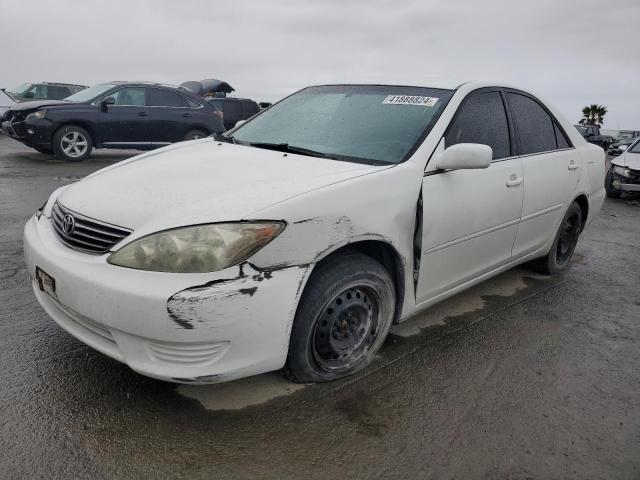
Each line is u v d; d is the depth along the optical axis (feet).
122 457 6.76
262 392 8.24
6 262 13.51
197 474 6.56
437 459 7.11
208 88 63.31
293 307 7.32
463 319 11.60
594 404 8.64
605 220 25.26
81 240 7.60
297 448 7.11
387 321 9.12
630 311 12.76
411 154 9.27
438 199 9.31
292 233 7.22
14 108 34.78
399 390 8.62
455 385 8.89
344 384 8.63
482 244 10.83
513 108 11.97
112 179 8.84
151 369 7.02
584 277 15.12
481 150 8.93
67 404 7.72
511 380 9.19
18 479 6.32
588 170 14.43
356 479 6.66
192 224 6.95
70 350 9.18
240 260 6.88
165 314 6.65
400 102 10.61
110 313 6.91
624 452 7.50
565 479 6.91
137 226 7.20
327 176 8.28
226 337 6.89
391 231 8.51
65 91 57.77
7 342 9.36
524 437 7.67
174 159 9.71
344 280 8.00
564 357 10.17
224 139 11.80
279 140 10.80
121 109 35.68
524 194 11.66
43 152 35.96
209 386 8.30
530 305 12.67
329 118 10.88
